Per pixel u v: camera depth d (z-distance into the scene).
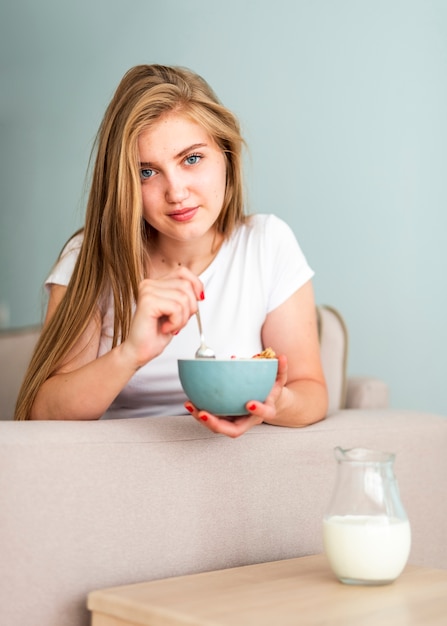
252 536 1.30
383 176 2.64
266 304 1.60
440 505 1.54
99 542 1.14
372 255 2.67
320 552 1.39
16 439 1.11
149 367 1.56
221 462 1.27
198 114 1.38
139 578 1.18
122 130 1.38
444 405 2.49
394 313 2.61
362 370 2.69
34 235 3.99
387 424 1.50
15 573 1.08
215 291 1.60
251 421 1.17
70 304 1.47
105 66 3.62
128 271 1.43
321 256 2.80
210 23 3.14
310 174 2.83
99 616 1.07
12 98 4.09
